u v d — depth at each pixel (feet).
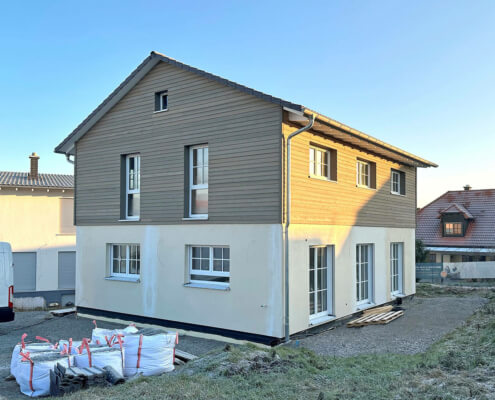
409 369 23.26
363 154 43.70
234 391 20.43
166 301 37.99
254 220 32.89
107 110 43.21
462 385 19.13
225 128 34.88
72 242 76.48
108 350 24.93
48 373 23.31
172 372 25.64
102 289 43.11
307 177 34.65
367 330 36.47
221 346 32.76
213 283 35.68
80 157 45.55
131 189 42.24
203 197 36.91
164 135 38.86
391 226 49.93
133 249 41.63
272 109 32.35
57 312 46.29
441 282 77.97
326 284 37.86
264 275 32.24
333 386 20.88
